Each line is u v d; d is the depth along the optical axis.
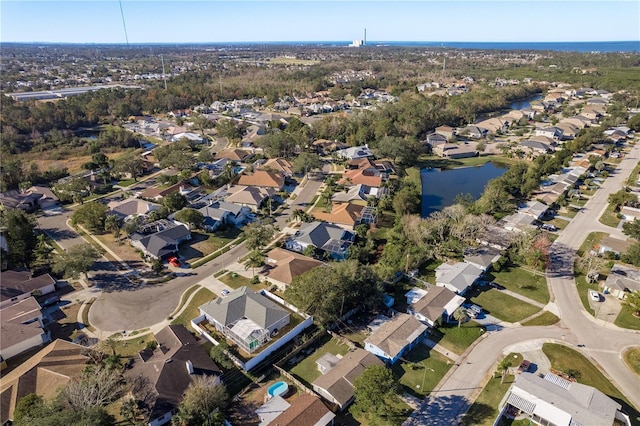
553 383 53.53
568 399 50.06
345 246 90.06
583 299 74.50
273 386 54.88
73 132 199.12
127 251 90.62
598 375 57.53
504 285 78.81
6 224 90.38
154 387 51.19
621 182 131.12
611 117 199.00
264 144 156.88
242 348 61.69
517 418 50.75
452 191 130.88
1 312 65.38
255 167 143.88
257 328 63.03
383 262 83.50
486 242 90.81
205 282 79.50
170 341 60.44
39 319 66.62
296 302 66.00
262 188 122.81
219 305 67.69
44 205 115.12
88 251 77.44
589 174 137.50
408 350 62.19
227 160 150.88
